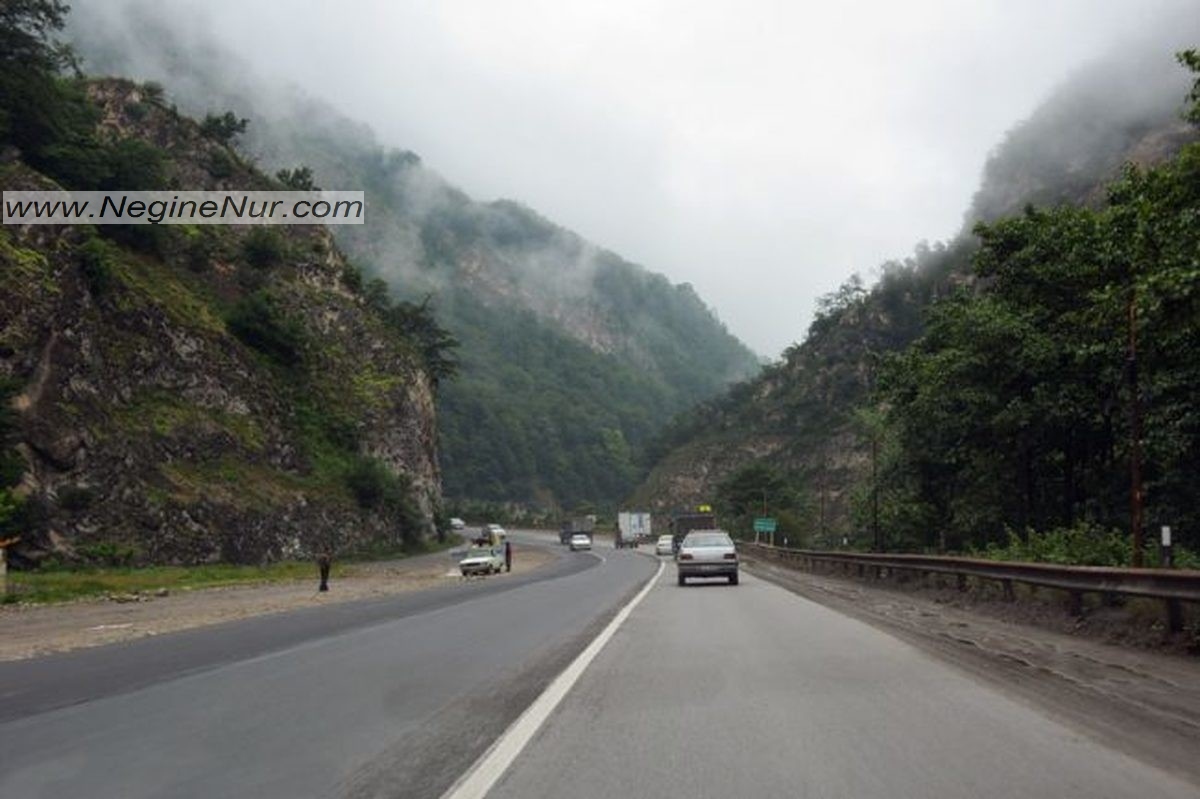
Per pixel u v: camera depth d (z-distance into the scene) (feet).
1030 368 104.68
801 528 311.68
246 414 231.91
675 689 35.37
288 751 25.62
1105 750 25.12
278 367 265.54
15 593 103.76
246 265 288.92
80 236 188.03
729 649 47.60
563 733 27.71
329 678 38.60
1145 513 89.20
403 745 26.27
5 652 51.98
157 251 244.01
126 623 72.84
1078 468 114.32
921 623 61.21
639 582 121.19
